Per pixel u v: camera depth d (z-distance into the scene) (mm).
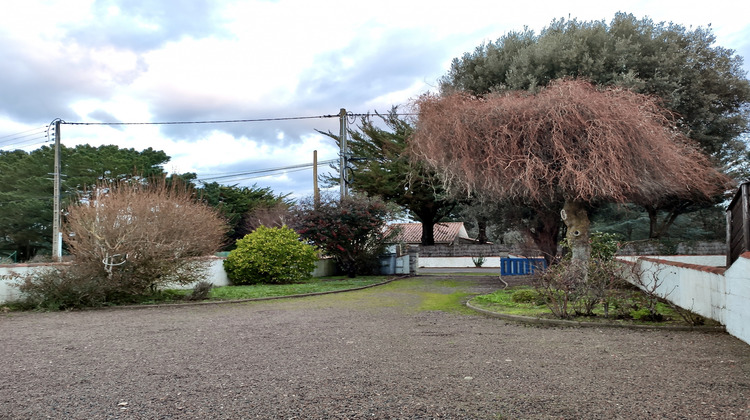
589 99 10359
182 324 9016
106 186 13633
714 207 24641
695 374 5090
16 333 8148
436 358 5984
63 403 4387
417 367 5535
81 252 11852
